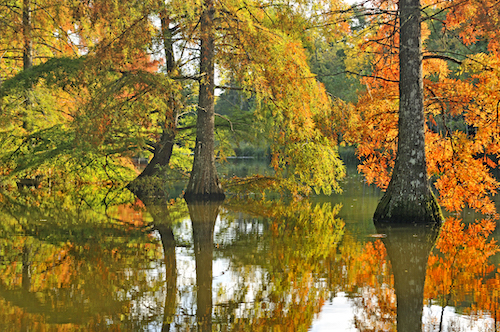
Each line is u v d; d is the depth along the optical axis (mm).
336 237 9328
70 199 16922
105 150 18422
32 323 4738
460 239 9016
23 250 8328
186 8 13625
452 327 4617
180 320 4898
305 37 17625
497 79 12023
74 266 7145
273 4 17328
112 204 15508
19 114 18719
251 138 18797
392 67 15094
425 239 9031
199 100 16562
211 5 14953
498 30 13289
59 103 20672
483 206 13211
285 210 13734
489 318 4848
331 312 5074
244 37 14219
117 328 4637
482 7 13250
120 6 14688
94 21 15828
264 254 7910
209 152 16500
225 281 6254
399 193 11172
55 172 20766
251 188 17938
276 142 17438
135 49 14719
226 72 15852
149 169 18875
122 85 14938
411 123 11109
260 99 14344
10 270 6918
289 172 17281
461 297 5523
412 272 6645
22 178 20906
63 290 5914
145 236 9695
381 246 8414
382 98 14359
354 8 13578
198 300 5527
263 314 5047
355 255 7738
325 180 17266
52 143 18359
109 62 14906
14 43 21344
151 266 7129
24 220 11961
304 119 14891
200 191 16328
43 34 22484
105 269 6957
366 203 15344
